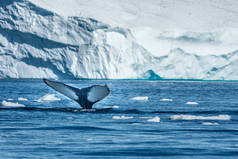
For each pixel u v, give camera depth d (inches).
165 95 6609.3
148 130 2154.3
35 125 2332.7
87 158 1408.7
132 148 1605.6
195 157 1437.0
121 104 4313.5
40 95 5871.1
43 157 1414.9
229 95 6742.1
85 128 2215.8
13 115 2869.1
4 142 1729.8
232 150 1573.6
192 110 3602.4
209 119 2736.2
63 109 3282.5
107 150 1558.8
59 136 1916.8
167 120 2662.4
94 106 3823.8
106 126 2304.4
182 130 2164.1
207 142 1768.0
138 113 3206.2
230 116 2970.0
